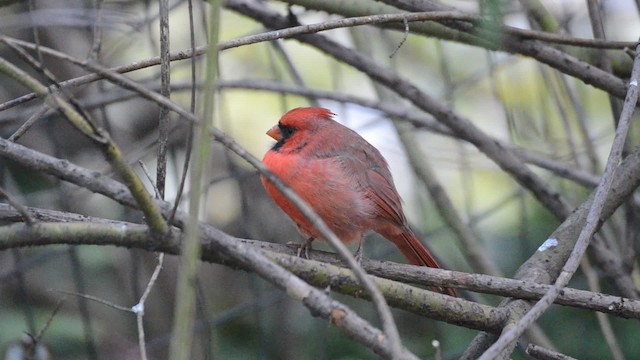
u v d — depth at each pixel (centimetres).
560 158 1043
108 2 1096
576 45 731
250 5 827
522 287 605
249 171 1064
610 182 575
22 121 1134
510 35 743
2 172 1023
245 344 1098
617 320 1014
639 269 980
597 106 1283
